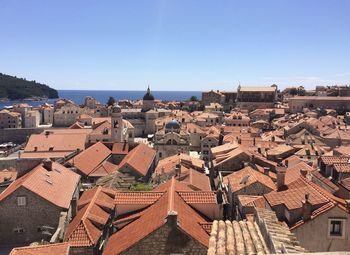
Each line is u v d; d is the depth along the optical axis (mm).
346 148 99312
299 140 137625
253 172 69875
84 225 47781
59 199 55219
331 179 52469
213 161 96438
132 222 44688
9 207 52750
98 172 99438
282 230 27297
